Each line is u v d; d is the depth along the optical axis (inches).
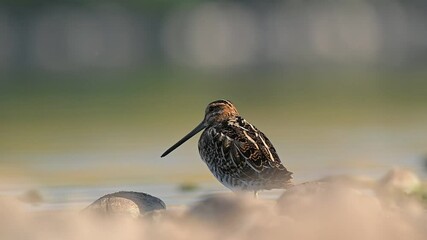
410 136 1212.5
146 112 1707.7
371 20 4862.2
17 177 888.3
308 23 4798.2
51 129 1451.8
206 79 2706.7
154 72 3267.7
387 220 474.3
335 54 4608.8
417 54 4060.0
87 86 2549.2
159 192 755.4
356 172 863.1
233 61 4394.7
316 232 461.4
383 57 4005.9
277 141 1175.6
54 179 867.4
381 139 1185.4
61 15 4286.4
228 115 666.8
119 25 4443.9
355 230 467.2
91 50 4345.5
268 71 3184.1
